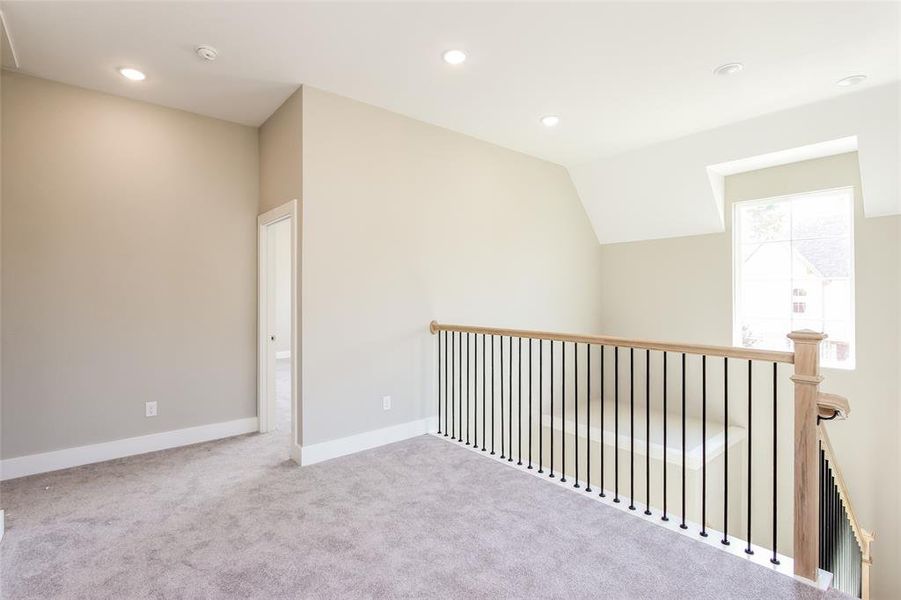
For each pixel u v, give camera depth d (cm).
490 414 439
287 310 869
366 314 347
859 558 354
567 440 500
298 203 320
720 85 314
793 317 439
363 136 344
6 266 293
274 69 294
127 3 224
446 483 286
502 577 193
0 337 288
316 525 235
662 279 518
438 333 390
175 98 339
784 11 232
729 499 448
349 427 339
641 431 457
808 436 188
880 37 255
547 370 500
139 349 342
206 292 372
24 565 201
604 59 281
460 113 365
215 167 377
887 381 378
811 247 428
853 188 391
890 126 329
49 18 237
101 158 326
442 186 395
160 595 182
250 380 396
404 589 185
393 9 231
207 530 230
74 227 316
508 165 449
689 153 429
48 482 288
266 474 300
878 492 381
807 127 360
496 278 440
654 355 530
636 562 202
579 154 467
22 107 298
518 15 236
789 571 194
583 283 543
